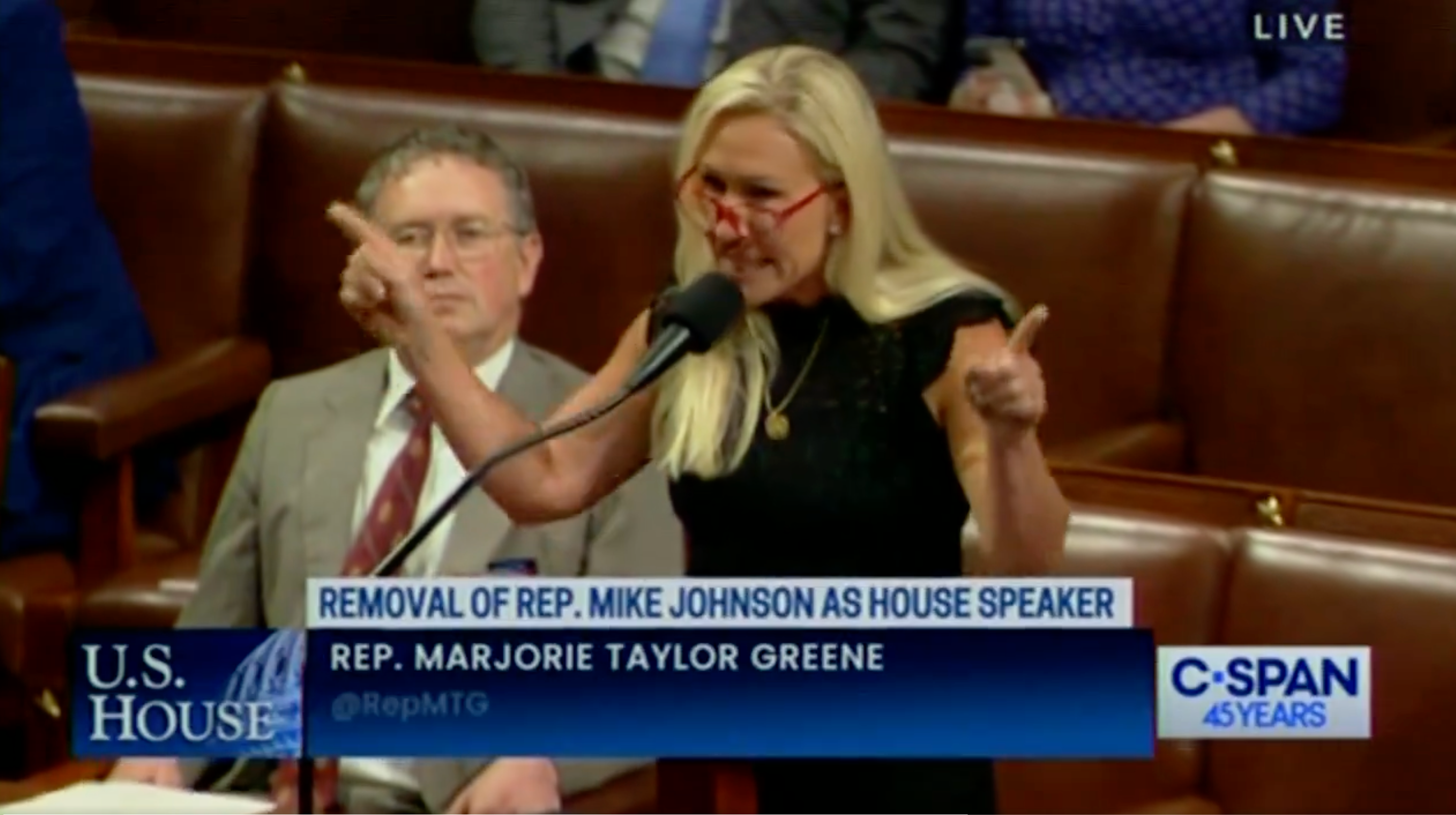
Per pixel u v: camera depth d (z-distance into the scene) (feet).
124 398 33.86
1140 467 32.35
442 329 21.99
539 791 24.02
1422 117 37.73
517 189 26.08
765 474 21.93
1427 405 31.17
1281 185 32.32
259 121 37.11
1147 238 32.89
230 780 24.50
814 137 21.24
